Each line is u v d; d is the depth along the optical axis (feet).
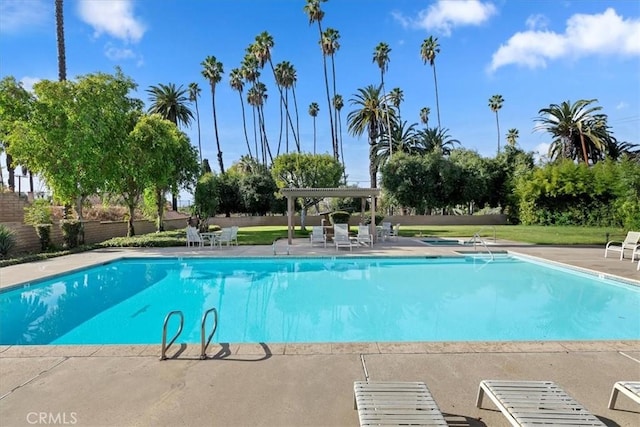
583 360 12.29
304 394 10.14
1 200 51.16
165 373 11.37
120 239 52.90
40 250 43.98
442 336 18.84
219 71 132.16
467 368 11.70
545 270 35.86
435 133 129.59
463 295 27.20
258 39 127.65
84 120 45.01
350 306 24.57
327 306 24.58
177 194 68.33
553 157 110.52
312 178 95.40
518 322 20.95
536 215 90.38
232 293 28.17
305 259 40.22
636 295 26.84
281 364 12.00
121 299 26.55
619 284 28.73
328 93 140.05
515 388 8.94
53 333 19.71
